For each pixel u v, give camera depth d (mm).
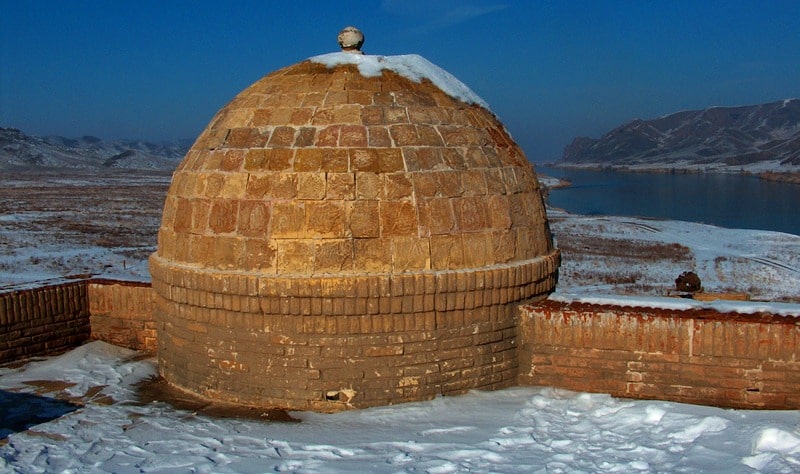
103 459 7375
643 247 36906
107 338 12195
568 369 9359
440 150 9352
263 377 9086
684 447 7023
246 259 8977
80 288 12094
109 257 31031
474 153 9602
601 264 31172
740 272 29516
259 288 8844
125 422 8711
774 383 8594
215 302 9156
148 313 11898
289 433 8227
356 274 8781
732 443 6898
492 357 9328
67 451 7652
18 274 25906
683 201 79375
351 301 8773
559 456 6980
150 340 11930
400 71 10102
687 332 8836
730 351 8703
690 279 14766
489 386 9359
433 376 9070
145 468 7062
